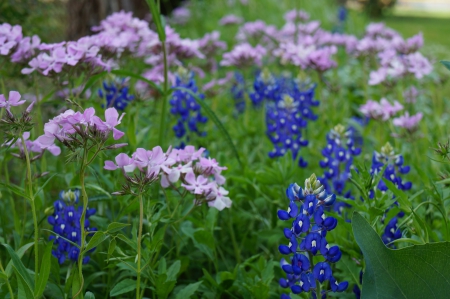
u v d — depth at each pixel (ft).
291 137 11.79
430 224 9.30
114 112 6.52
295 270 6.72
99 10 21.03
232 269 10.21
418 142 14.40
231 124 15.53
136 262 7.20
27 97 13.99
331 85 16.03
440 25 65.82
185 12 29.35
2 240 8.48
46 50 10.26
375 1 72.18
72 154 6.54
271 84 13.82
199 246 9.07
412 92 15.80
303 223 6.57
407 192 11.34
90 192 10.80
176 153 7.93
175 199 9.99
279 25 33.86
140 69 15.17
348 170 10.11
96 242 6.68
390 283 6.72
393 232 8.09
